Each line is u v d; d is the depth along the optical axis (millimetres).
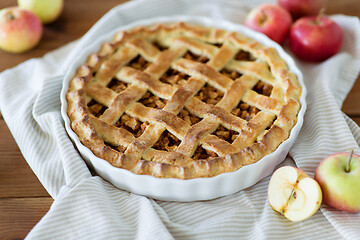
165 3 956
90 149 726
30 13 900
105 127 747
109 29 919
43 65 884
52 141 776
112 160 717
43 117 771
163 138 754
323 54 877
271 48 836
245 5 972
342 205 698
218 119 756
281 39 909
